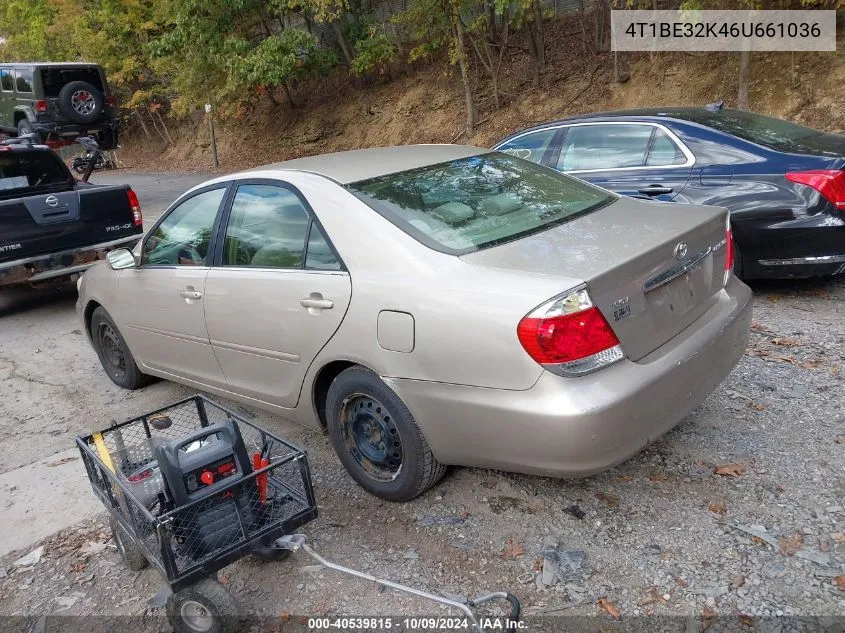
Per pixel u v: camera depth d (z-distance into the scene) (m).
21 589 3.22
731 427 3.78
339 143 19.61
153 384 5.51
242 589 3.03
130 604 3.04
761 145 5.43
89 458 3.13
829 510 3.05
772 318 5.25
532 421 2.74
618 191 5.97
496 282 2.86
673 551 2.93
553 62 15.34
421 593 2.54
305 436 4.31
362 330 3.23
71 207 7.45
